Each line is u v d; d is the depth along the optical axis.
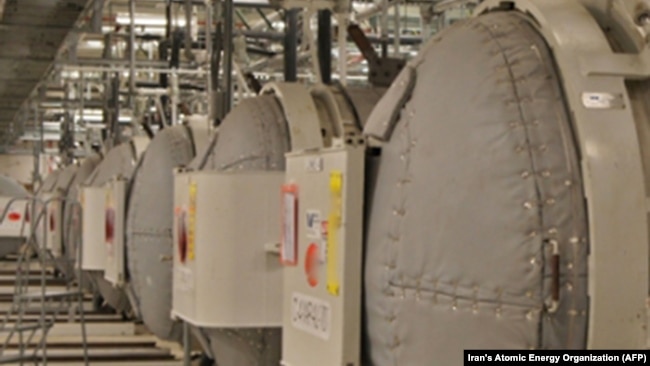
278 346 4.32
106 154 9.92
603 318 2.11
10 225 12.65
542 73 2.29
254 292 4.16
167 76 10.48
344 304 2.72
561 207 2.16
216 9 6.82
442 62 2.58
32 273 12.47
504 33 2.43
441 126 2.47
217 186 4.18
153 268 6.21
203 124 6.46
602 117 2.17
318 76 5.34
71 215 9.74
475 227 2.29
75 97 14.83
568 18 2.32
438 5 7.03
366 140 2.80
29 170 21.41
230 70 6.00
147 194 6.34
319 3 5.34
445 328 2.36
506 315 2.20
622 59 2.23
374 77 4.65
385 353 2.62
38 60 9.53
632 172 2.14
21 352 6.26
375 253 2.68
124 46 11.73
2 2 7.13
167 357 7.34
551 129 2.21
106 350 7.60
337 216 2.78
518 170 2.21
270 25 9.29
